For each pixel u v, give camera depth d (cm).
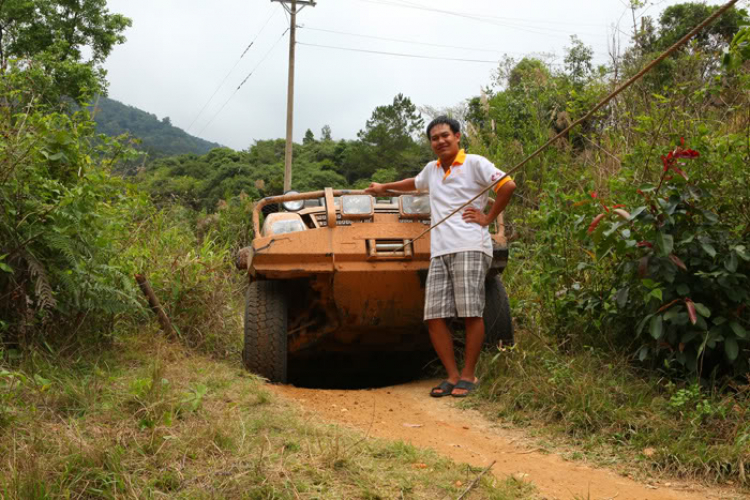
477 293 409
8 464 213
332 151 7200
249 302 448
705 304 365
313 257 422
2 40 2139
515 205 813
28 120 400
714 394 327
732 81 527
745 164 390
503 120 1003
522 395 363
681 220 369
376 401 394
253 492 211
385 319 466
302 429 287
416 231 438
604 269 434
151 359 400
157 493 208
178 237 671
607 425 317
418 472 246
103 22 2325
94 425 266
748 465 258
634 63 692
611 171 600
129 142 463
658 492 247
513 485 243
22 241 356
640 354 365
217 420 278
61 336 381
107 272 404
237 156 6500
